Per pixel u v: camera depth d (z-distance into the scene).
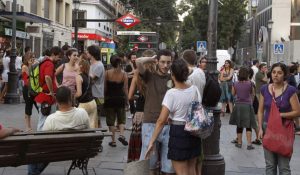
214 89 7.37
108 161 9.16
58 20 40.06
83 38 48.09
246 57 56.50
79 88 9.13
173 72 6.20
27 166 8.27
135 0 63.06
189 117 6.03
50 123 6.99
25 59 13.60
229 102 18.58
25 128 12.76
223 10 50.81
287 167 6.58
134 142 8.09
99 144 7.05
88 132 6.98
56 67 10.86
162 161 6.86
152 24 58.81
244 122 11.43
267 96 6.71
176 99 6.12
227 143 12.26
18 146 6.20
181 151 6.11
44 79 9.61
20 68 21.41
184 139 6.11
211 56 7.65
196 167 6.75
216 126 7.54
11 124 13.51
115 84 10.59
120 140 10.80
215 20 7.76
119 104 10.65
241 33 53.44
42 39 34.56
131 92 8.33
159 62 7.06
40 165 7.52
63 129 6.96
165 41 63.88
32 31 30.45
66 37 42.12
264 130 6.82
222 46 52.47
